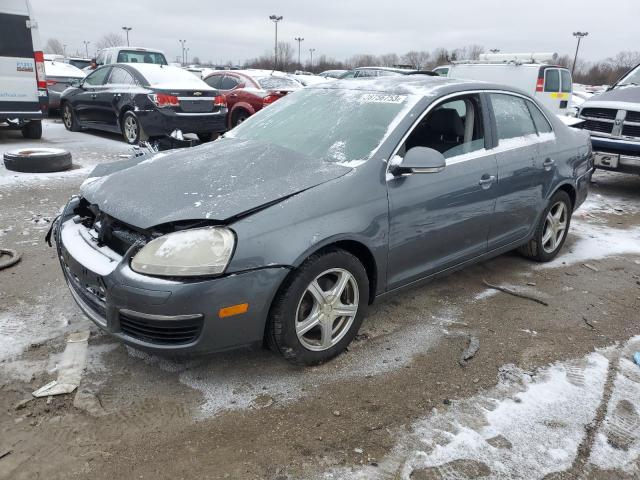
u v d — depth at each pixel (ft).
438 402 9.41
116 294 8.79
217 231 8.73
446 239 12.22
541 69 44.47
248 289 8.79
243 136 13.05
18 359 10.15
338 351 10.54
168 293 8.42
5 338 10.83
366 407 9.23
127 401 9.14
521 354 11.08
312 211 9.51
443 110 12.29
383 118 11.68
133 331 8.97
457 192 12.07
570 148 16.07
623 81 27.99
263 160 10.80
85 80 38.32
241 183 9.84
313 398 9.41
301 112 13.08
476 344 11.32
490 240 13.73
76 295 10.37
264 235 8.93
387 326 12.05
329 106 12.80
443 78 13.61
